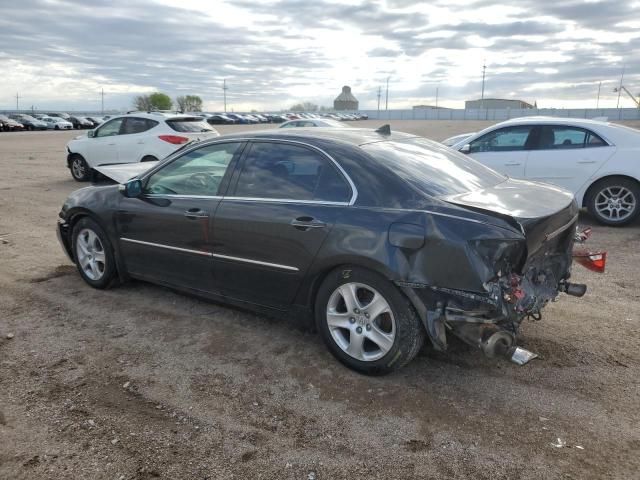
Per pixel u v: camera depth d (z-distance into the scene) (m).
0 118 50.06
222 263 4.21
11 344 4.14
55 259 6.37
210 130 13.02
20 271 5.91
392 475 2.72
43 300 5.04
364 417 3.20
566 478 2.69
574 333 4.29
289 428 3.10
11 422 3.14
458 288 3.16
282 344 4.14
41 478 2.69
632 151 7.83
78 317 4.65
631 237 7.42
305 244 3.70
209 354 3.98
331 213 3.63
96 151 12.93
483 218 3.22
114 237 4.98
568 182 8.23
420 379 3.61
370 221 3.45
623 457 2.83
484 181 4.07
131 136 12.45
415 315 3.39
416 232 3.28
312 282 3.76
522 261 3.24
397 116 103.62
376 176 3.60
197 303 4.95
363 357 3.62
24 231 7.86
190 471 2.75
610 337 4.22
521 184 4.22
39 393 3.45
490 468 2.76
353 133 4.26
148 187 4.79
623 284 5.48
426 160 4.02
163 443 2.96
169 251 4.57
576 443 2.95
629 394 3.41
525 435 3.02
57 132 47.12
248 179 4.14
